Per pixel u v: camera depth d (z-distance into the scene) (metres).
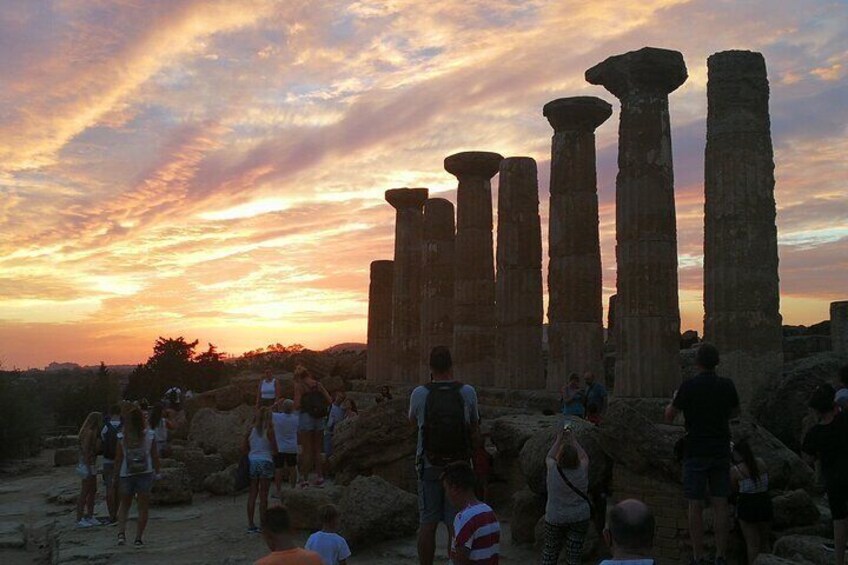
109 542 13.02
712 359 8.73
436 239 29.09
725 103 16.69
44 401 52.84
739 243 16.31
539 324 23.47
